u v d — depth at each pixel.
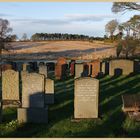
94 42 99.56
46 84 16.72
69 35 117.75
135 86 21.88
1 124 13.12
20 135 11.88
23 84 13.83
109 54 61.03
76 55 64.75
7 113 14.95
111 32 46.44
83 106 13.76
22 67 33.81
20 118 13.69
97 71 26.80
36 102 13.75
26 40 110.12
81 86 13.66
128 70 27.17
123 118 13.67
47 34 116.88
